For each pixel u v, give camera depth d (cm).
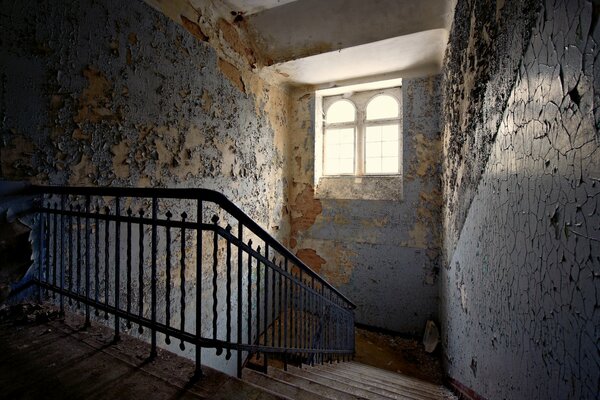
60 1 204
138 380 128
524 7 120
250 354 255
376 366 403
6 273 178
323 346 300
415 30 372
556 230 94
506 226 144
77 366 135
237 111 400
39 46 194
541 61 104
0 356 139
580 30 78
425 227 465
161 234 279
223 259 364
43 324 170
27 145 189
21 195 184
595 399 73
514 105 133
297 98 551
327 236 533
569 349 86
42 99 196
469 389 223
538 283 108
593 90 73
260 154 458
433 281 462
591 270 75
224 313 364
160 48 281
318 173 553
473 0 227
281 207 527
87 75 221
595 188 73
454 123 317
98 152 229
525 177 120
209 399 118
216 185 359
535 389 110
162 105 284
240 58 408
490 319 173
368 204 503
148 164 270
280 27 409
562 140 90
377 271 498
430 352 429
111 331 166
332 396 189
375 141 534
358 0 365
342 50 416
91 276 224
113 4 238
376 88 525
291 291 218
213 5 353
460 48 284
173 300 290
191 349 311
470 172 233
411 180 473
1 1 176
